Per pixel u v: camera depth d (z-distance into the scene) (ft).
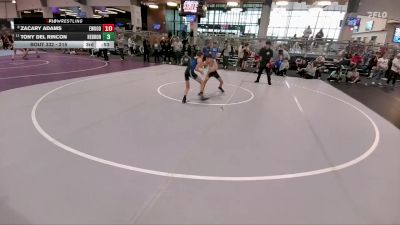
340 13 94.27
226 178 11.81
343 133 18.78
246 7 92.63
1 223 8.48
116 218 8.95
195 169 12.46
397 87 41.16
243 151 14.76
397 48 45.83
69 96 24.80
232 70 50.57
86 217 8.93
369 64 48.80
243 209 9.77
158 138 15.90
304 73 47.67
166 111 21.52
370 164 14.01
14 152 13.21
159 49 57.31
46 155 13.05
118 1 75.15
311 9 85.20
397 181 12.39
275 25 104.22
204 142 15.69
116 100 24.14
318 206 10.14
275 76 46.32
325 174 12.65
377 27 76.43
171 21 98.12
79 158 12.90
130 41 67.77
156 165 12.61
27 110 20.02
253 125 19.33
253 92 31.35
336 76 44.50
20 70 38.68
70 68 42.88
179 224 8.84
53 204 9.50
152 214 9.24
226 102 25.66
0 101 22.20
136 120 18.92
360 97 32.53
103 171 11.82
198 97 26.99
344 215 9.70
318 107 26.07
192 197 10.32
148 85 31.63
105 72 40.34
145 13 95.04
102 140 15.16
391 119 23.36
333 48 53.31
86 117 19.02
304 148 15.67
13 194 9.95
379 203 10.55
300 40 50.34
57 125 17.16
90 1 78.13
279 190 11.09
